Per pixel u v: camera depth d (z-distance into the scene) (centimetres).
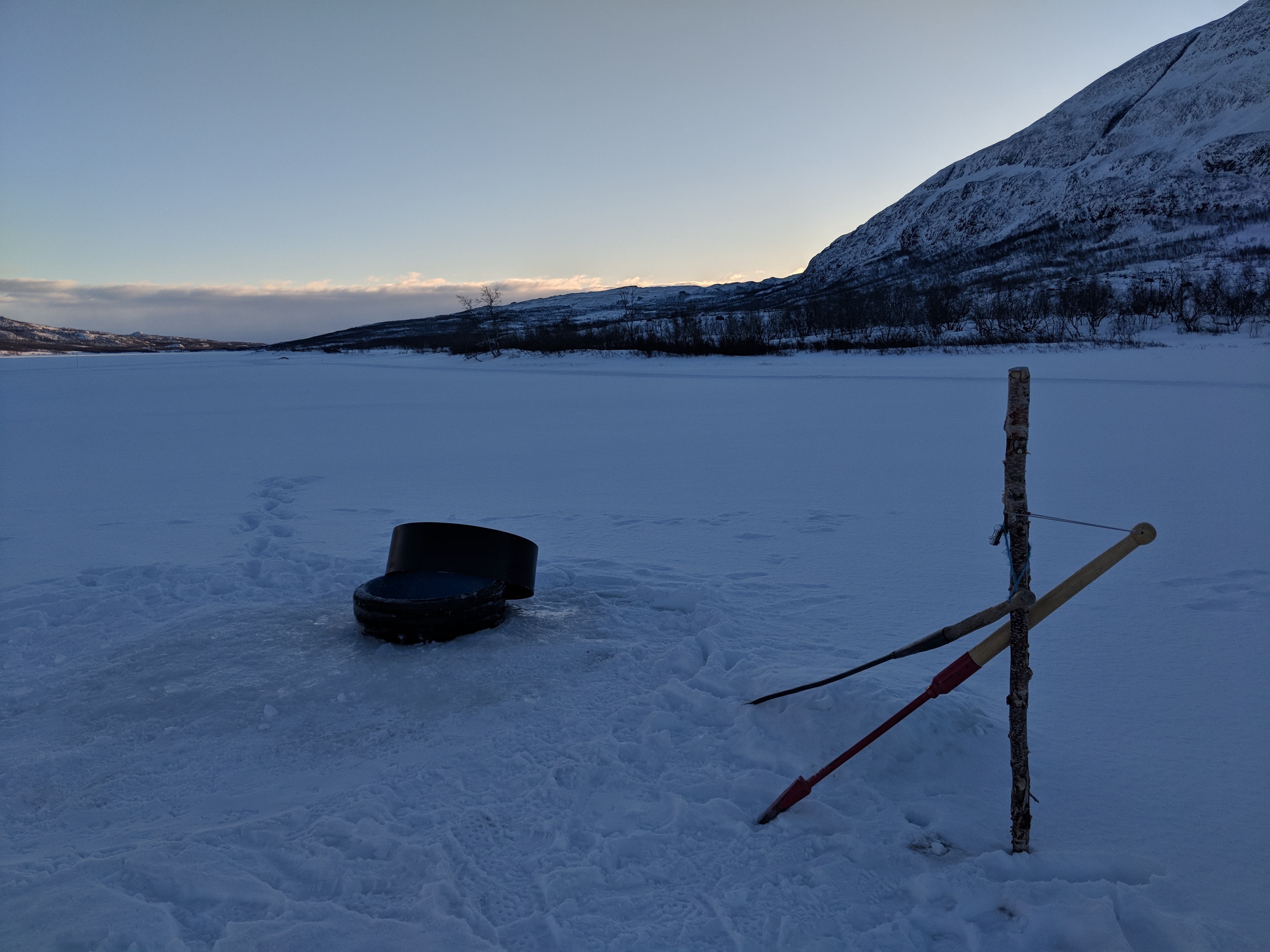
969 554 720
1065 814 310
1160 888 260
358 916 253
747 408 2353
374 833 300
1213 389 2380
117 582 674
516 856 288
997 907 253
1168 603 559
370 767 361
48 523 945
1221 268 8362
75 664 486
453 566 534
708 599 577
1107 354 4166
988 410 2078
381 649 497
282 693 436
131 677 461
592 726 391
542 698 425
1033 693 424
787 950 239
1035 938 239
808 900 262
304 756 374
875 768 338
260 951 237
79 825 319
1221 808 309
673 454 1459
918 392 2684
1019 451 276
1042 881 264
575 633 527
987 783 334
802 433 1719
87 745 385
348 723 404
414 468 1352
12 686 456
